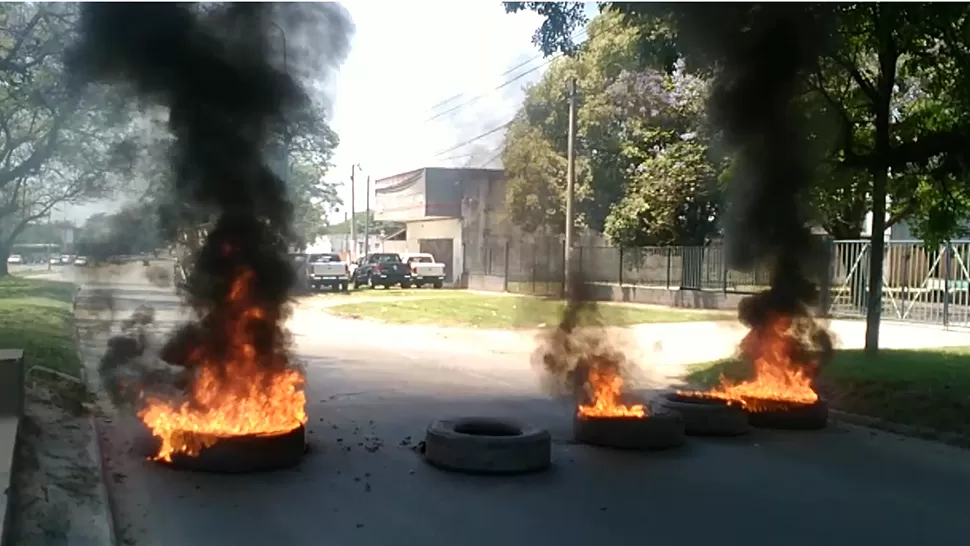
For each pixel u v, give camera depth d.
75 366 11.27
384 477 6.84
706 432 8.95
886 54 12.73
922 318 21.19
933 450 8.43
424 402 10.49
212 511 5.82
